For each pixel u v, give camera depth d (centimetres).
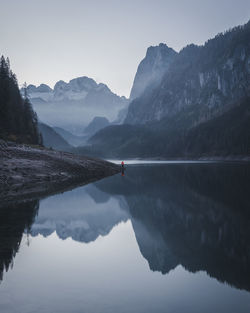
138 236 1296
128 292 726
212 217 1673
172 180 4222
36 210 1870
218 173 5712
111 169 6600
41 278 810
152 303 670
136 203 2219
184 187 3266
